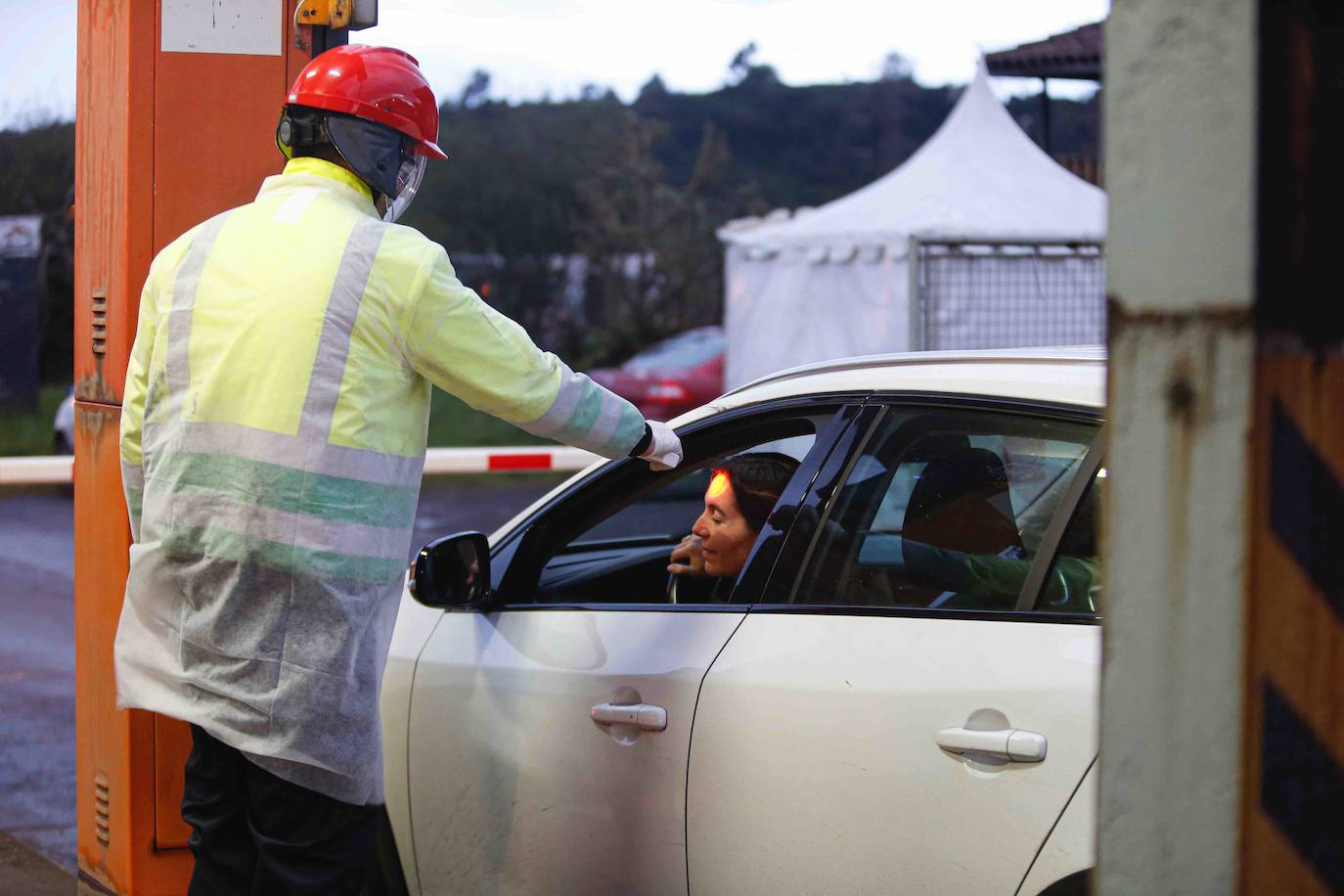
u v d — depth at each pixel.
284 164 3.19
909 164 12.45
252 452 2.35
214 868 2.57
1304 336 1.10
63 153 22.36
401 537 2.47
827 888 2.24
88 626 3.36
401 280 2.40
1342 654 1.12
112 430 3.21
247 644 2.39
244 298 2.40
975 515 2.30
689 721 2.47
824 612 2.39
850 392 2.59
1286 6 1.08
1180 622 1.16
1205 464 1.14
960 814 2.08
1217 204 1.12
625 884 2.58
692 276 28.67
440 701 2.95
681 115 55.72
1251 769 1.13
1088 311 11.45
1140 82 1.16
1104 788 1.21
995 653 2.13
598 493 3.05
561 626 2.80
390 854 3.12
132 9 3.07
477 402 2.49
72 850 4.42
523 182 31.73
